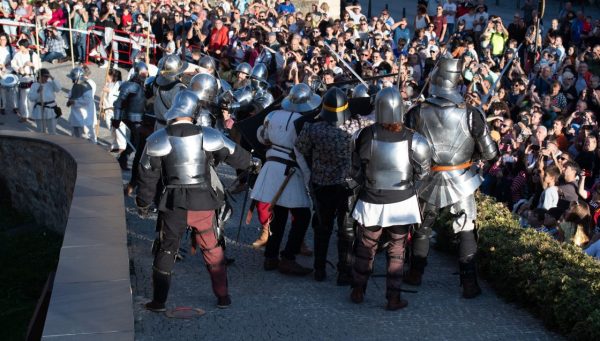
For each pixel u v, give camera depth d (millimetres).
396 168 6559
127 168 13305
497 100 13742
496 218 8156
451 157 6926
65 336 5348
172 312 6715
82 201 8578
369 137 6578
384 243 6945
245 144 10273
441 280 7707
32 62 19922
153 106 10555
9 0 23844
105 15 23234
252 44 19312
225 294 6840
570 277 6512
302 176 7594
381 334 6395
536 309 6793
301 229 7660
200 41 21141
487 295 7305
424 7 22266
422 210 7125
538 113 13109
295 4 26719
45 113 17406
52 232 12789
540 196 9938
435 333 6430
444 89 6910
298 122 7523
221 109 10539
